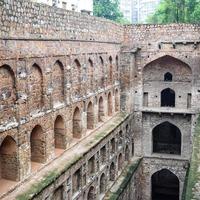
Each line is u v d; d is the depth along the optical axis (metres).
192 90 23.28
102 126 19.72
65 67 15.00
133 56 23.50
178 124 24.19
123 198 19.92
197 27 22.41
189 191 12.66
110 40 20.61
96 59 18.48
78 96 16.58
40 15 12.80
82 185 15.62
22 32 11.80
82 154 15.20
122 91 23.20
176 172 24.62
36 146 13.70
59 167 13.71
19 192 11.66
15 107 11.80
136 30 23.28
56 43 14.07
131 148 24.28
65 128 15.22
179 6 36.28
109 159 19.25
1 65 10.89
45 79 13.45
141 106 24.38
